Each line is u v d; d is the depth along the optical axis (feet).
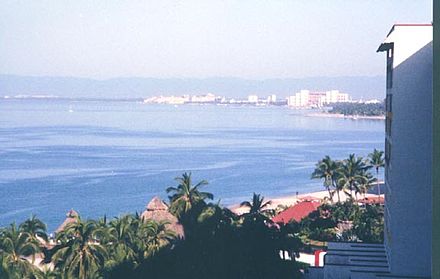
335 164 393.91
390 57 186.80
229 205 515.09
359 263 187.01
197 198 281.95
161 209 291.79
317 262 243.40
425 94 173.06
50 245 248.93
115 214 488.85
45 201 545.44
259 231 208.54
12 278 204.44
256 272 202.80
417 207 174.09
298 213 349.20
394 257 175.63
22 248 217.77
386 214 194.90
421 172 173.68
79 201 545.03
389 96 187.42
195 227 233.14
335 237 303.89
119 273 208.44
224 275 202.49
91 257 210.79
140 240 224.74
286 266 205.87
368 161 449.06
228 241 207.51
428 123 172.96
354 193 432.66
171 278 206.49
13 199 555.28
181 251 212.84
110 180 651.25
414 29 173.06
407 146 174.19
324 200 389.39
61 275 210.59
